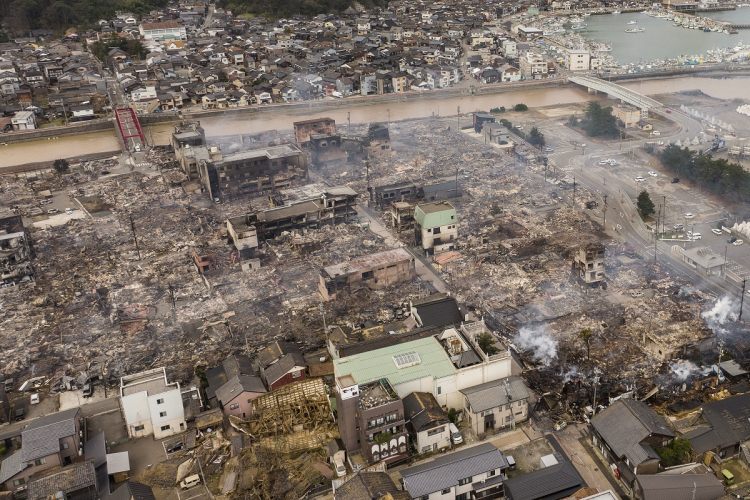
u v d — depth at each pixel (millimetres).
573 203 162125
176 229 158375
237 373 98375
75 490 77750
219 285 131000
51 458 82875
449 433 86125
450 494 76562
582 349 104438
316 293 126375
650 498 72938
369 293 124062
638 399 92125
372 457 82812
